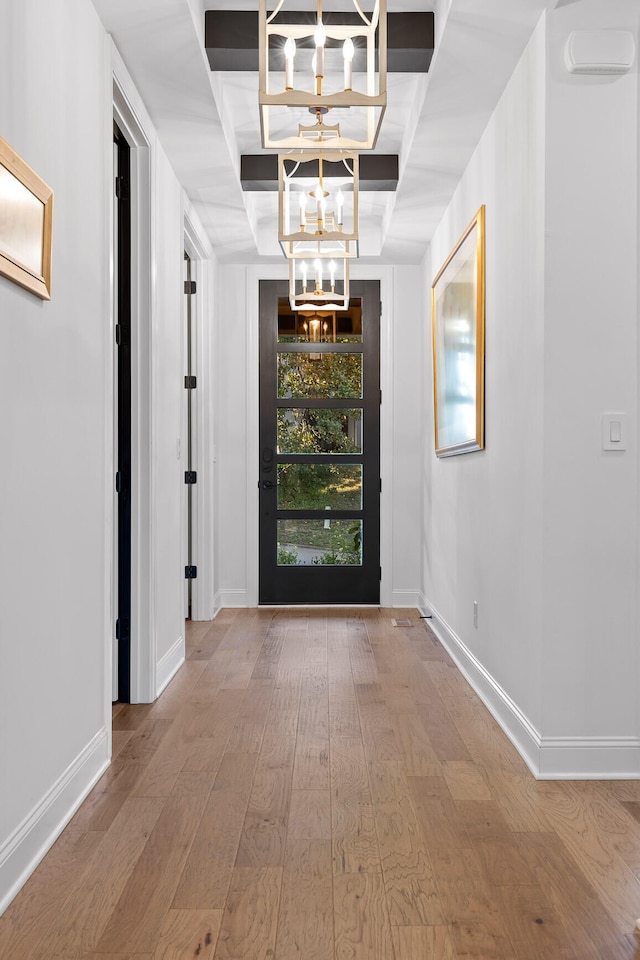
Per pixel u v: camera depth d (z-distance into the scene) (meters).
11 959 1.59
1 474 1.77
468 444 3.72
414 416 5.77
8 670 1.81
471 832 2.17
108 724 2.69
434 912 1.77
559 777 2.56
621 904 1.80
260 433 5.81
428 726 3.10
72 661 2.31
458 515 4.14
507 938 1.67
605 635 2.58
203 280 5.27
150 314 3.41
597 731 2.58
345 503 5.82
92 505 2.53
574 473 2.58
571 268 2.57
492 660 3.34
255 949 1.63
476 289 3.53
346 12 3.04
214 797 2.41
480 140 3.61
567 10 2.55
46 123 2.10
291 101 2.14
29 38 1.97
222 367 5.79
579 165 2.56
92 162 2.54
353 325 5.80
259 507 5.81
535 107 2.67
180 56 2.90
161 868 1.97
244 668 4.03
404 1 2.92
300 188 4.69
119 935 1.68
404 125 3.97
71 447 2.30
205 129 3.52
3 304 1.78
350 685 3.70
